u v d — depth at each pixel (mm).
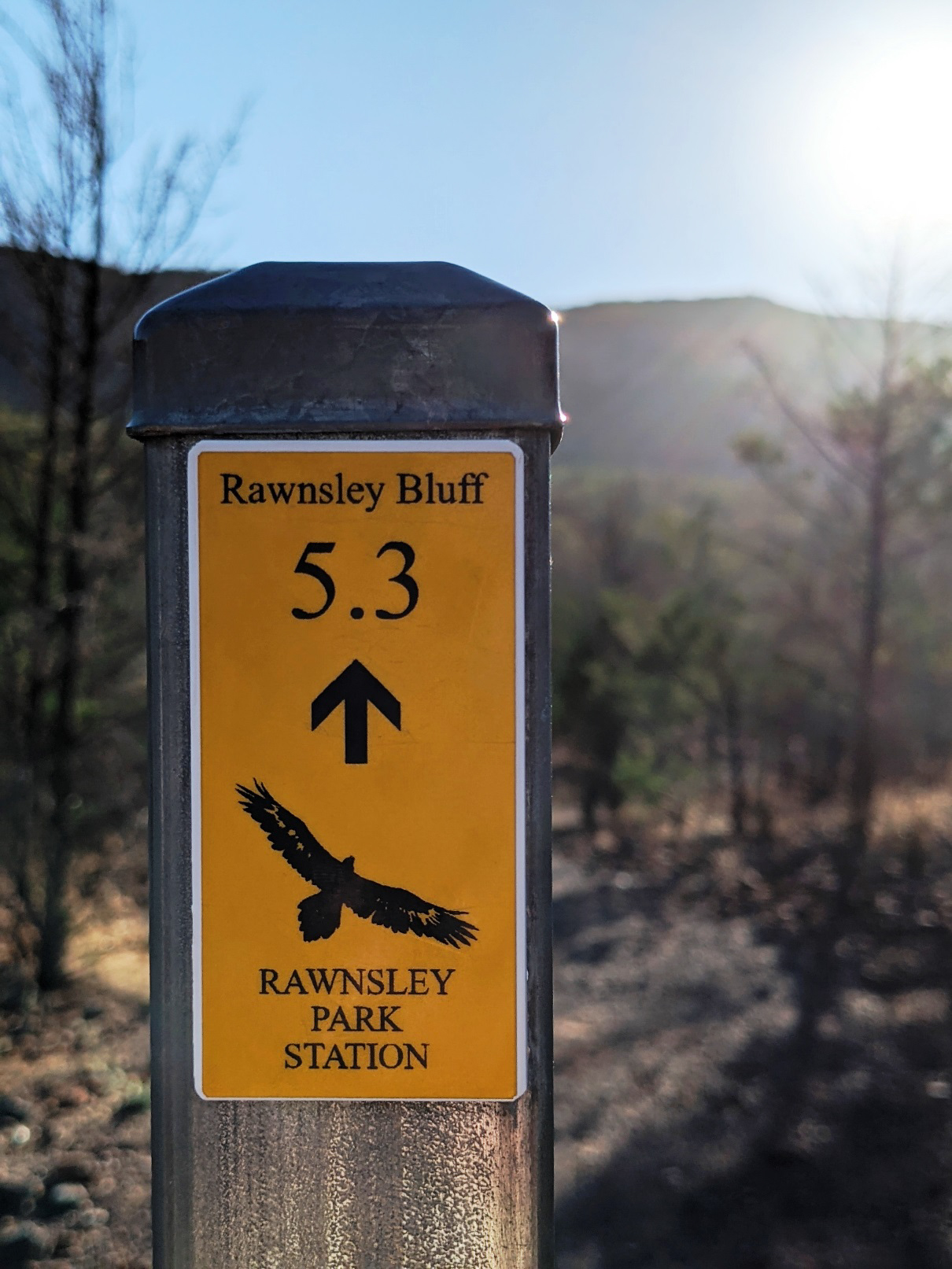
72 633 5637
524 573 1139
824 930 7871
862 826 9477
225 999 1129
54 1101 4461
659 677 11125
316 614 1139
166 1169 1124
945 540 9336
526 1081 1124
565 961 7371
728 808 11320
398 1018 1128
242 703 1137
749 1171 4391
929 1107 4895
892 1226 3957
